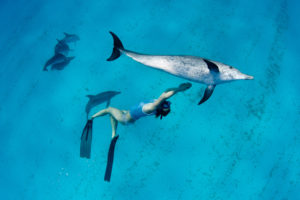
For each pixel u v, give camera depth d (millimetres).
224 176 6000
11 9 10820
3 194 6535
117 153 6371
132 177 6109
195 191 5883
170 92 3324
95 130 6691
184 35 8117
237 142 6312
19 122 7508
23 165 6824
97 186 6125
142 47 8031
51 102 7527
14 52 9242
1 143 7301
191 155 6242
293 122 6574
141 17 8812
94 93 7312
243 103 6695
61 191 6234
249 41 7695
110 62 7809
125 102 6949
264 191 5820
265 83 6949
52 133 7066
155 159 6246
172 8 8828
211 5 8633
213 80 3035
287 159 6160
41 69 8352
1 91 8281
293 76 7199
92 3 9648
